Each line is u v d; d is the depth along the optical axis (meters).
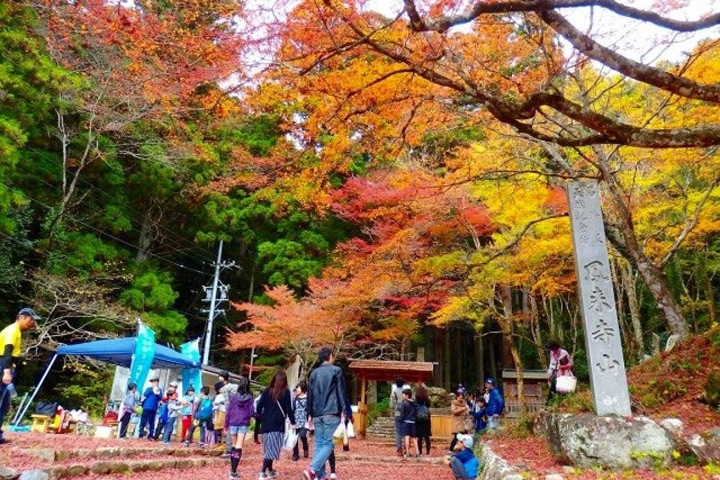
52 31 13.48
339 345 19.16
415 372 19.58
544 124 10.02
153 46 6.48
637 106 11.17
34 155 18.75
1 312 18.02
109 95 15.98
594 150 10.27
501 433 11.07
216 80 6.77
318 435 6.62
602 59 4.83
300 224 25.11
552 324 22.50
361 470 10.55
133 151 20.27
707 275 19.34
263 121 21.78
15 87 15.02
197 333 30.14
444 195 12.94
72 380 18.98
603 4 4.66
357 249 17.52
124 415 12.47
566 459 6.51
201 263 29.92
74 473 6.62
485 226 15.12
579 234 7.51
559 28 4.88
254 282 29.97
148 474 7.89
